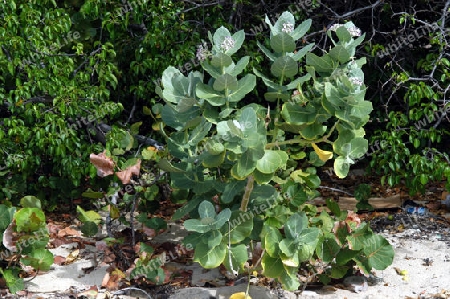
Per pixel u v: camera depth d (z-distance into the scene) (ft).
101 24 18.62
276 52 12.70
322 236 13.50
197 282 14.11
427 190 19.94
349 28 12.70
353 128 12.28
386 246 13.56
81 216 14.78
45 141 16.28
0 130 15.76
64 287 13.92
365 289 13.88
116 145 16.57
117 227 16.55
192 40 18.25
